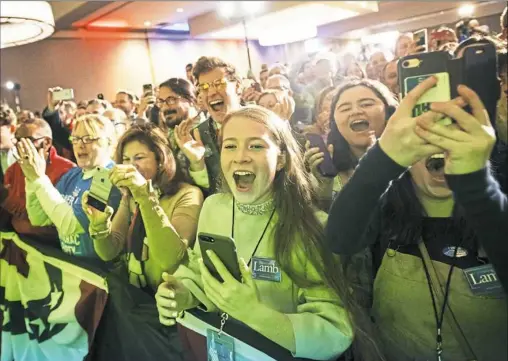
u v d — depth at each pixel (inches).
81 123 60.0
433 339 35.5
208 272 37.3
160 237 45.5
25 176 69.4
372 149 28.6
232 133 38.4
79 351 66.4
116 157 53.2
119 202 58.0
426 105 27.6
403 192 34.6
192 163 50.6
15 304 74.2
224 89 45.9
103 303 59.7
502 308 33.1
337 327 37.7
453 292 33.9
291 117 46.3
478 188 26.2
